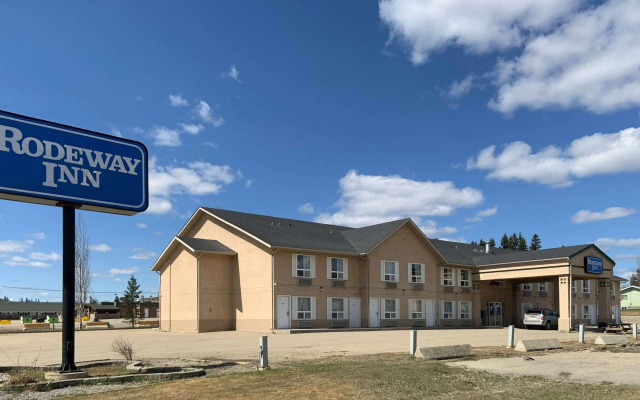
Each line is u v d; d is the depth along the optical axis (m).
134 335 30.95
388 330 35.59
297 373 12.36
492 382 11.62
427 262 42.12
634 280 136.75
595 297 54.19
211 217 38.09
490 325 46.31
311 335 28.67
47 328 46.84
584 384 11.45
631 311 91.00
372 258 38.19
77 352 19.38
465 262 44.44
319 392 10.20
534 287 50.69
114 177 13.94
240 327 34.56
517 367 13.92
